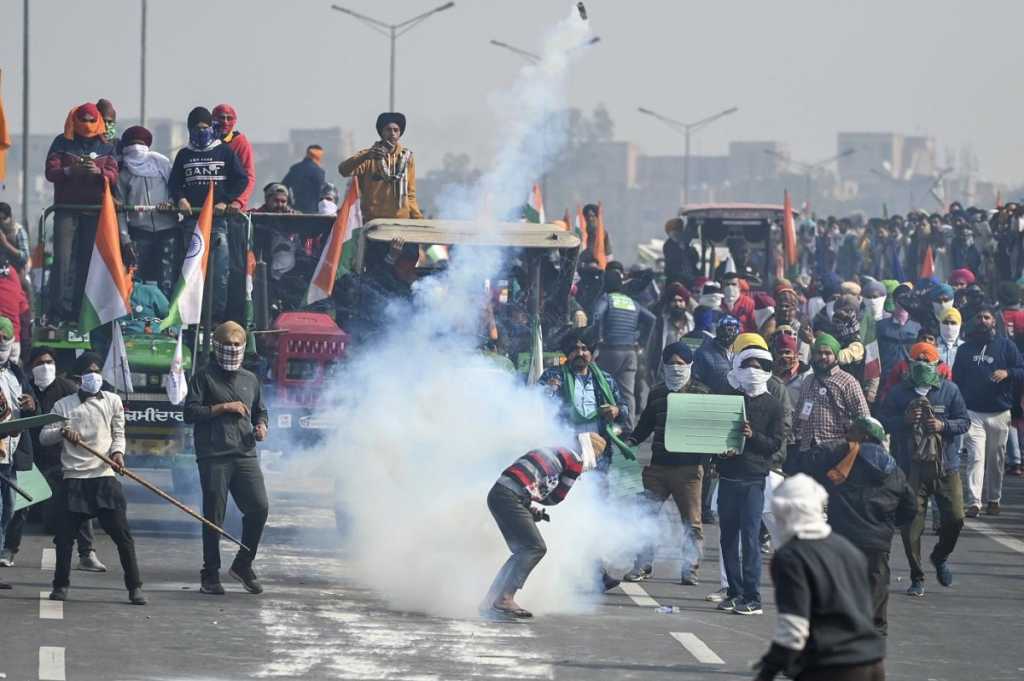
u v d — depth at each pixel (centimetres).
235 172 4294
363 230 3966
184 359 4106
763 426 3083
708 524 4231
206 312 4144
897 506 2797
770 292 7156
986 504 4728
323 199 6075
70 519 2980
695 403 3083
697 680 2527
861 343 4600
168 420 3997
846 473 2770
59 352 4191
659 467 3372
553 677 2511
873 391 4584
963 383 4488
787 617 1798
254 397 3156
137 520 4044
